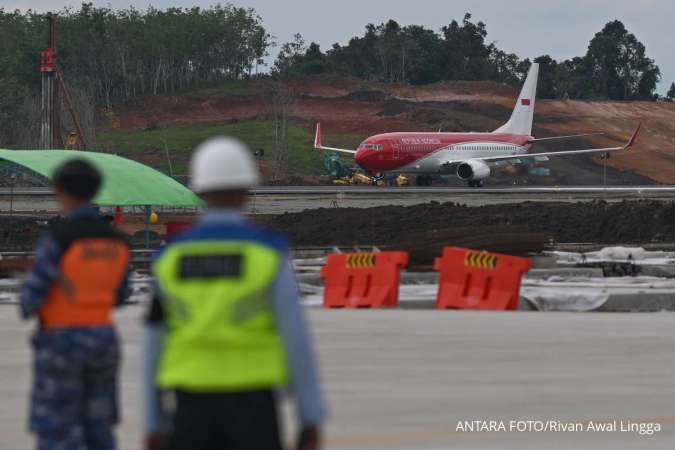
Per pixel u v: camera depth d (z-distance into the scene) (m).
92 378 26.91
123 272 27.53
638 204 172.75
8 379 46.34
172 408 21.77
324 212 184.62
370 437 35.22
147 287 88.88
